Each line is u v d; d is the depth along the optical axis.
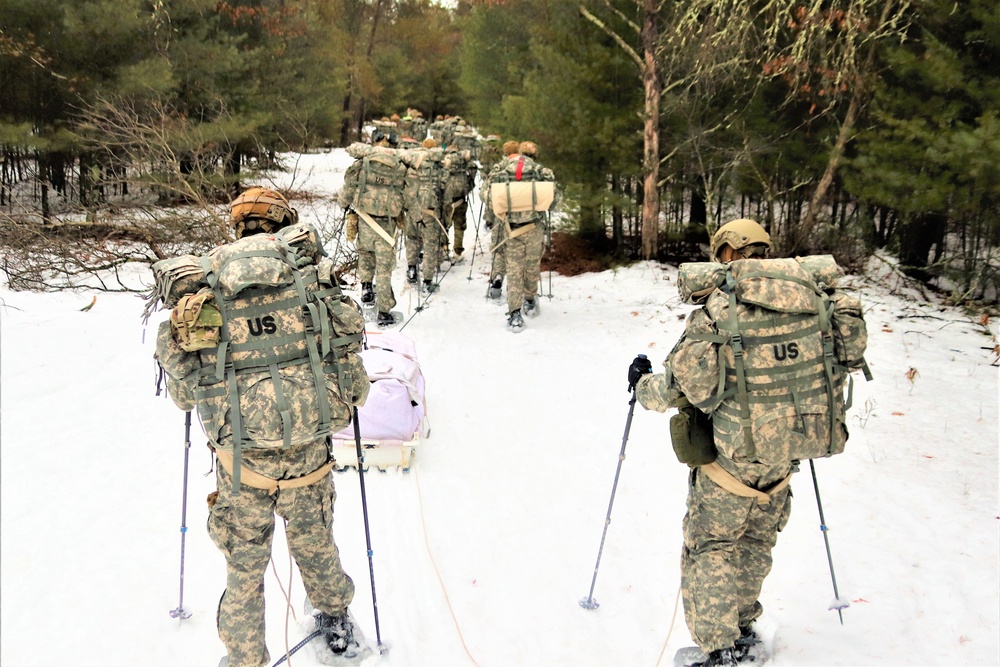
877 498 4.30
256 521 2.77
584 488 4.65
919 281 8.66
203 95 13.73
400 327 8.00
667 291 9.00
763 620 3.33
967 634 3.17
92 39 11.03
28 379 5.68
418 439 4.94
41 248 8.31
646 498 4.52
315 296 2.77
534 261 8.04
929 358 6.52
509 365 6.89
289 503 2.83
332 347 2.76
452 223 11.16
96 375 5.90
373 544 4.00
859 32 7.86
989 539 3.83
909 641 3.16
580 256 10.85
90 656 3.04
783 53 8.84
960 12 7.34
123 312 7.49
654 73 9.09
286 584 3.61
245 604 2.78
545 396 6.14
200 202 9.36
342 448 4.73
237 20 15.31
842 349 2.76
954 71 7.10
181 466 4.64
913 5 7.88
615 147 9.62
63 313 7.31
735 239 2.91
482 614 3.49
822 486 4.49
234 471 2.62
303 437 2.66
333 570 3.04
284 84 16.67
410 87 36.06
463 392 6.22
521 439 5.34
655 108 9.21
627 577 3.77
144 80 10.99
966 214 7.67
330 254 9.85
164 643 3.15
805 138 9.26
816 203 8.77
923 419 5.33
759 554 3.04
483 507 4.41
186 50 13.13
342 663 3.09
